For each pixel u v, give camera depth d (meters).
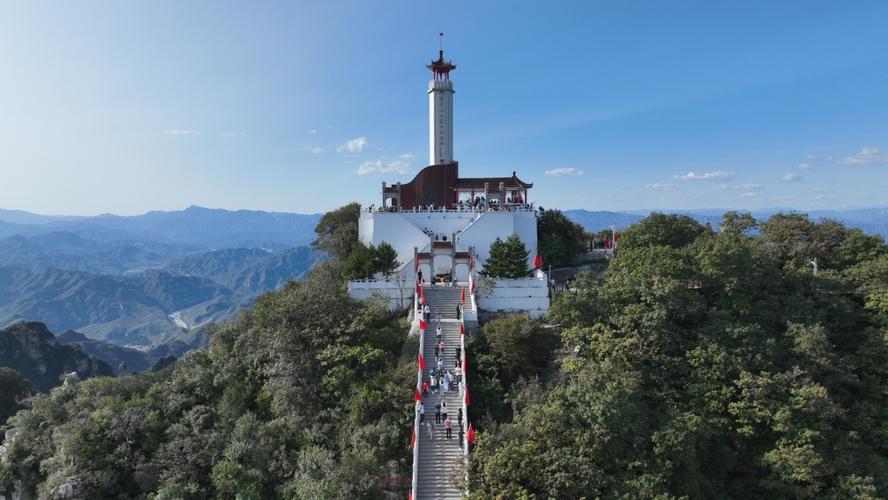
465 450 40.16
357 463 39.59
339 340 51.75
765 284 55.50
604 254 87.38
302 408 48.84
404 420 44.59
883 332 52.47
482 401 47.41
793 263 63.44
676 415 41.62
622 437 39.03
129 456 49.50
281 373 50.53
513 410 45.81
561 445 38.69
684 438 38.88
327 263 79.31
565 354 52.84
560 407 40.81
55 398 60.88
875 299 54.94
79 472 48.06
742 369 45.44
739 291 53.25
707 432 41.94
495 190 84.06
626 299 51.44
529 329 51.16
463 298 58.00
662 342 47.88
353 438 43.25
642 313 49.00
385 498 42.06
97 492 47.75
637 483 36.22
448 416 43.91
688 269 53.25
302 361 50.81
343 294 60.00
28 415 59.94
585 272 57.06
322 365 49.94
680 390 46.69
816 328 48.91
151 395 56.47
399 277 64.75
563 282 71.81
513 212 73.88
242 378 55.16
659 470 37.91
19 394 99.38
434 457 40.72
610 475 37.31
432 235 67.69
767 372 44.94
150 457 49.69
